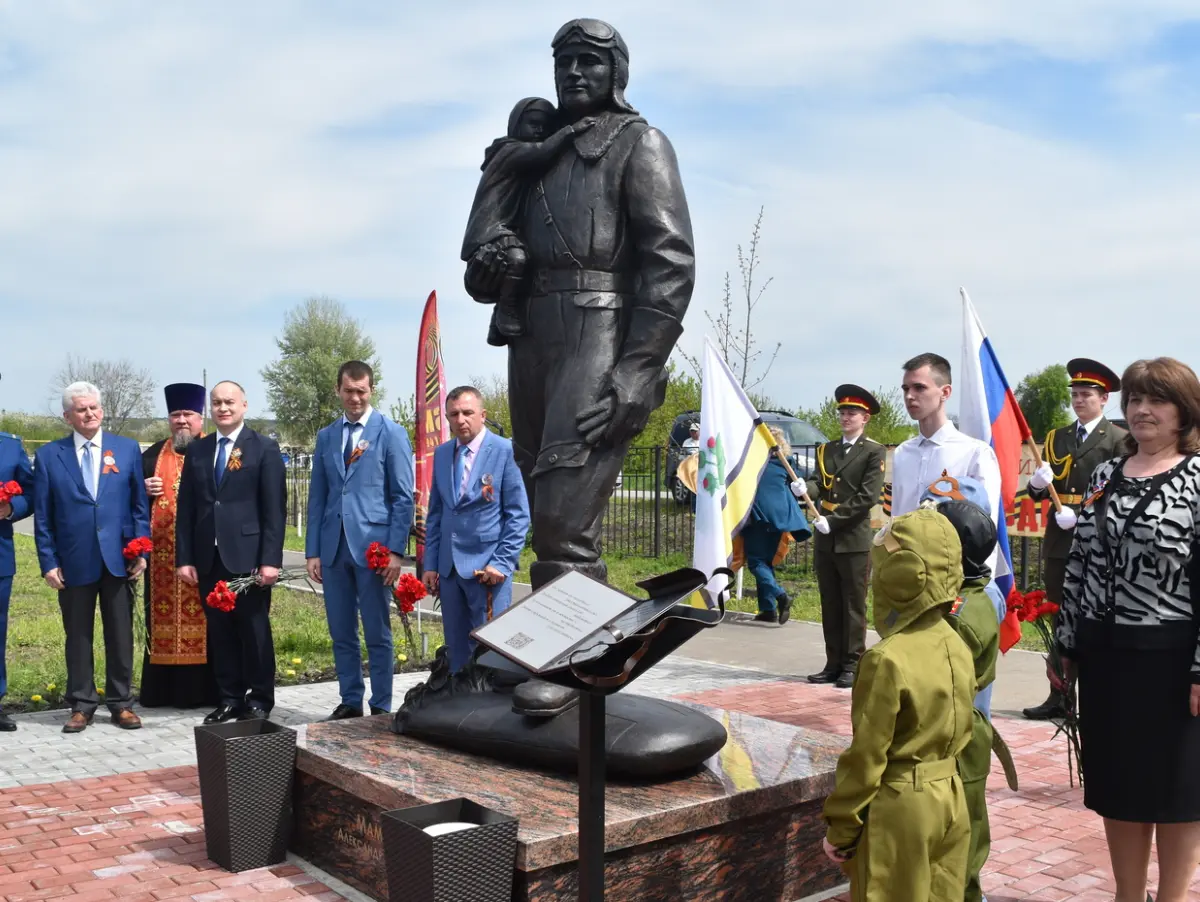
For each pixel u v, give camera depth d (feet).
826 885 15.16
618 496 69.62
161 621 27.30
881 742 10.78
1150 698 13.11
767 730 17.44
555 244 17.07
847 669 29.76
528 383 17.78
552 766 15.01
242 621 25.34
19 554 72.02
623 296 17.17
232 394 25.50
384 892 14.44
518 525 22.77
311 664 32.40
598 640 10.48
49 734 24.41
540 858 12.14
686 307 16.85
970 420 21.48
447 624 23.31
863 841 11.11
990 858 16.44
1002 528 17.75
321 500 25.45
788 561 54.65
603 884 11.51
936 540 11.15
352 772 15.05
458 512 22.94
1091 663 13.67
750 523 39.60
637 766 14.17
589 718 11.09
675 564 53.88
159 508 27.37
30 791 19.74
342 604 24.89
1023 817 18.40
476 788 14.20
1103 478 13.99
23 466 25.91
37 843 16.94
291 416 167.43
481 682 16.90
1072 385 27.35
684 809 13.33
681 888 13.48
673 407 77.77
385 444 24.76
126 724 25.00
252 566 25.18
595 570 16.93
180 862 16.17
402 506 24.63
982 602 12.85
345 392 24.95
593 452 16.78
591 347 16.88
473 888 11.89
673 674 31.55
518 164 17.56
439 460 23.45
